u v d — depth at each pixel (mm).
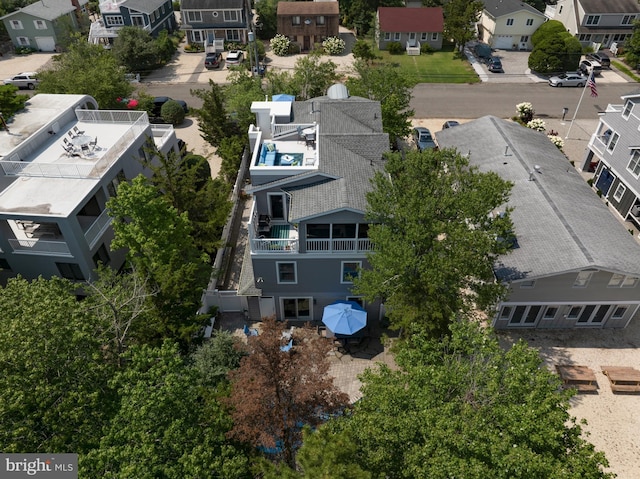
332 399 18266
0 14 73062
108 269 24125
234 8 68812
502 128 39219
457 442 13227
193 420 15977
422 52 69500
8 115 33531
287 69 63625
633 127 35188
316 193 24922
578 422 22969
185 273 22609
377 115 32781
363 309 27297
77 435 15438
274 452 19969
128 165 31797
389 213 22156
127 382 16031
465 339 17797
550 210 28828
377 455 14320
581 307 27250
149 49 61781
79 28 75250
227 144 39875
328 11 69188
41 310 16188
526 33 69188
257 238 26047
